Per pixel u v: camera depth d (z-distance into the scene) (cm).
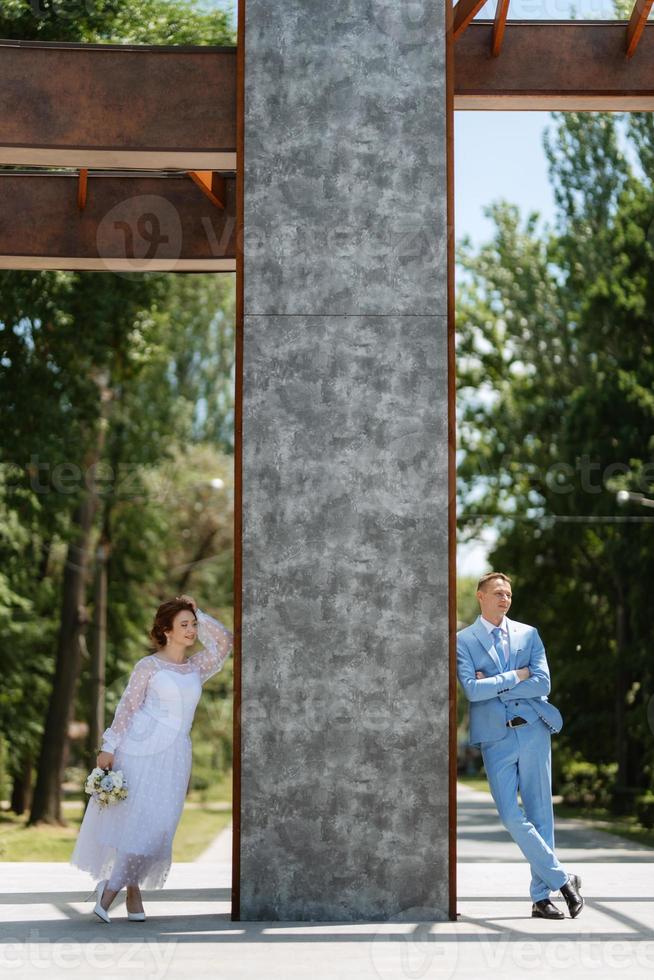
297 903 697
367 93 740
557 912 717
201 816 3012
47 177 1046
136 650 2978
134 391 2706
